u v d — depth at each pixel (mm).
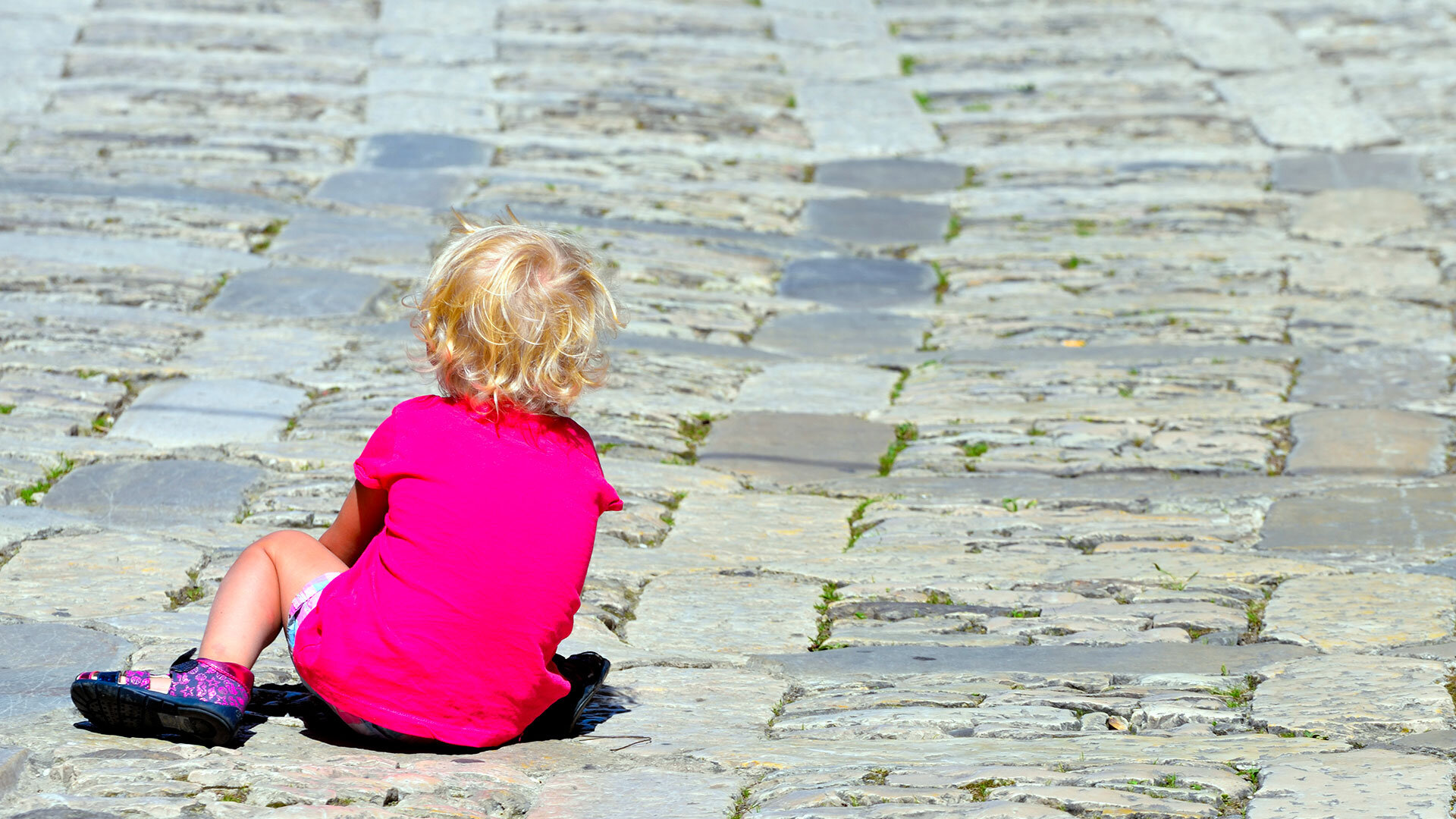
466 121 22766
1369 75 25375
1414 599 8969
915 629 8734
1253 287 16969
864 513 10977
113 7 27109
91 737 6148
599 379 6480
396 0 28266
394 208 19016
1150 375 14062
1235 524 10578
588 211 19375
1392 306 16203
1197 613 8820
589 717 7102
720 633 8688
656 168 21297
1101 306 16438
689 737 6746
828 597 9297
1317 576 9461
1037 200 20531
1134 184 21094
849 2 29828
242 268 16359
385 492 6406
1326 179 21016
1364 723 6816
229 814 5305
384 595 6168
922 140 23031
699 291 16766
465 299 6168
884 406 13500
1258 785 5824
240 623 6305
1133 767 6012
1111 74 25859
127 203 18219
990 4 29844
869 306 16641
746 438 12570
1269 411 13008
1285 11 28859
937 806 5547
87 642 7789
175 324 14484
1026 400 13539
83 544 9562
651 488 11289
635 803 5656
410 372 13602
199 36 25906
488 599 6133
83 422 11992
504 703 6270
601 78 25031
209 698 6004
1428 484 11305
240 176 19766
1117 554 9992
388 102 23344
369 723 6156
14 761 5758
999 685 7699
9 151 20266
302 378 13305
